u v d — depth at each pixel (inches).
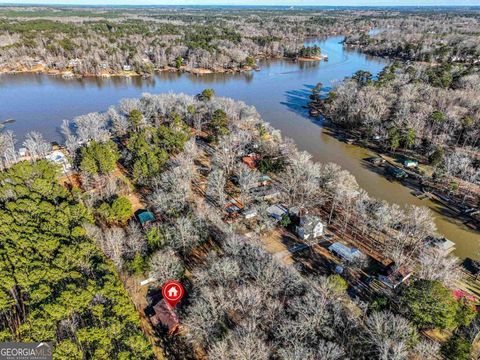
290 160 3607.3
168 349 1748.3
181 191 2819.9
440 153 3715.6
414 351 1667.1
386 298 1940.2
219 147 4003.4
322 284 1962.4
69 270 2005.4
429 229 2583.7
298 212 2832.2
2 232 2241.6
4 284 1817.2
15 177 2869.1
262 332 1684.3
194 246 2428.6
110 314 1744.6
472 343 1781.5
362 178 3703.3
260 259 2096.5
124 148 3961.6
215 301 1844.2
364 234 2679.6
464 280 2285.9
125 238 2447.1
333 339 1668.3
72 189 3016.7
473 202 3206.2
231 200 3078.2
